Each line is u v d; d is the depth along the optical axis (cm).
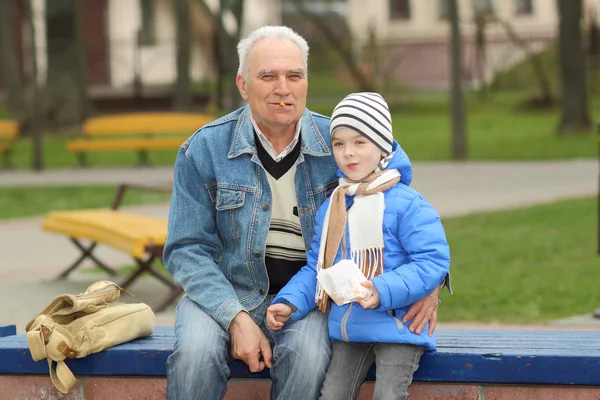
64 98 2828
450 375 461
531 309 822
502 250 1101
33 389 496
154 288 937
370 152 448
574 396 462
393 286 427
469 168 2070
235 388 493
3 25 3291
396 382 438
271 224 483
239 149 479
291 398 443
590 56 3700
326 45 4112
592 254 1066
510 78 4000
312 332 452
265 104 462
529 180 1814
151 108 2981
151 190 952
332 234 451
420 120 3219
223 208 479
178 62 2933
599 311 788
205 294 464
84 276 993
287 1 4456
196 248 480
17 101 3272
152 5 4256
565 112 2694
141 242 815
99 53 4147
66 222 959
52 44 2825
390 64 3847
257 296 482
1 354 493
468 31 4506
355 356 451
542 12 4584
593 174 1884
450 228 1270
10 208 1566
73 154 2477
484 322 784
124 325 487
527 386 464
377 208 446
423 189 1708
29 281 966
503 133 2808
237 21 2797
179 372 447
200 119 2089
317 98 3612
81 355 476
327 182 483
